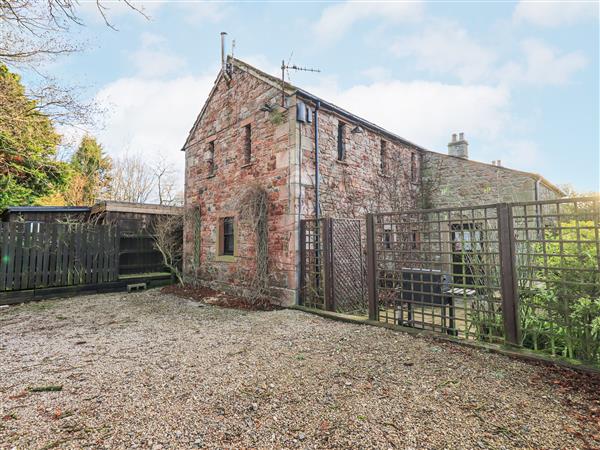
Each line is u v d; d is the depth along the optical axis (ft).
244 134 26.27
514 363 10.75
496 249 14.07
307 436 6.89
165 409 8.07
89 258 28.30
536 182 29.89
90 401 8.54
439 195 35.12
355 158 27.17
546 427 7.08
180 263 35.53
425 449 6.35
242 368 10.85
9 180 37.73
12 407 8.22
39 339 14.83
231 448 6.48
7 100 26.09
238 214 26.18
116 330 16.44
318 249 20.98
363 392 8.89
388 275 20.20
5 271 24.00
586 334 10.38
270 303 22.71
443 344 12.87
